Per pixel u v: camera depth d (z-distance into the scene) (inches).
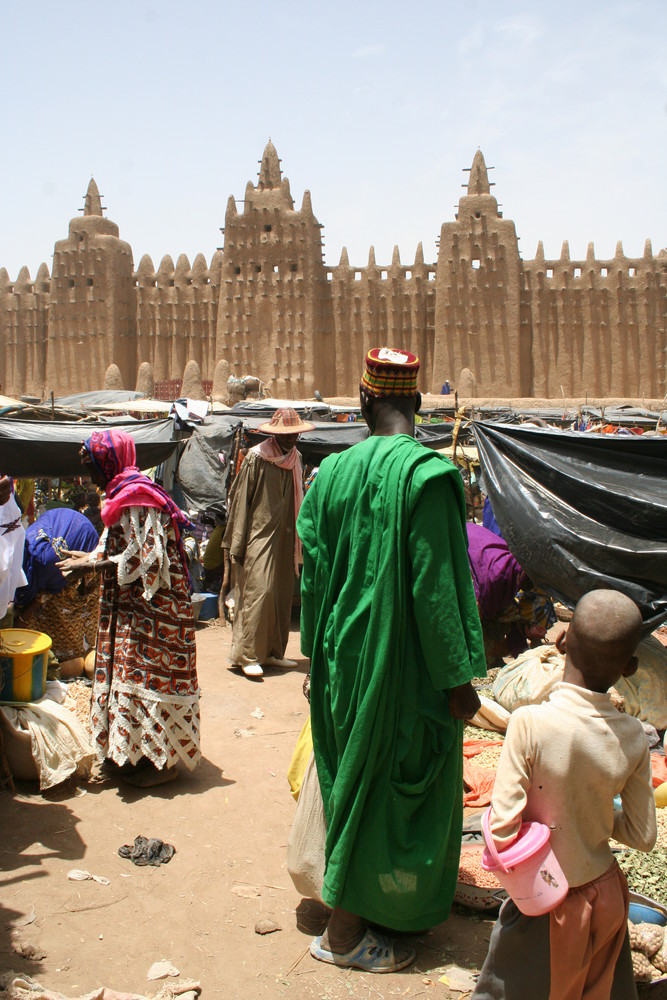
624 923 97.7
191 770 190.1
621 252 1729.8
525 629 267.1
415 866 119.9
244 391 1380.4
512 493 244.8
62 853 154.6
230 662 282.7
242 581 278.1
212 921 135.6
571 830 95.3
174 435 441.4
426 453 118.9
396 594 117.2
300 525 133.7
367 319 1827.0
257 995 117.3
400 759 119.0
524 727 95.3
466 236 1745.8
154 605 180.7
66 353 1972.2
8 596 173.0
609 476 244.5
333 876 120.9
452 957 127.0
